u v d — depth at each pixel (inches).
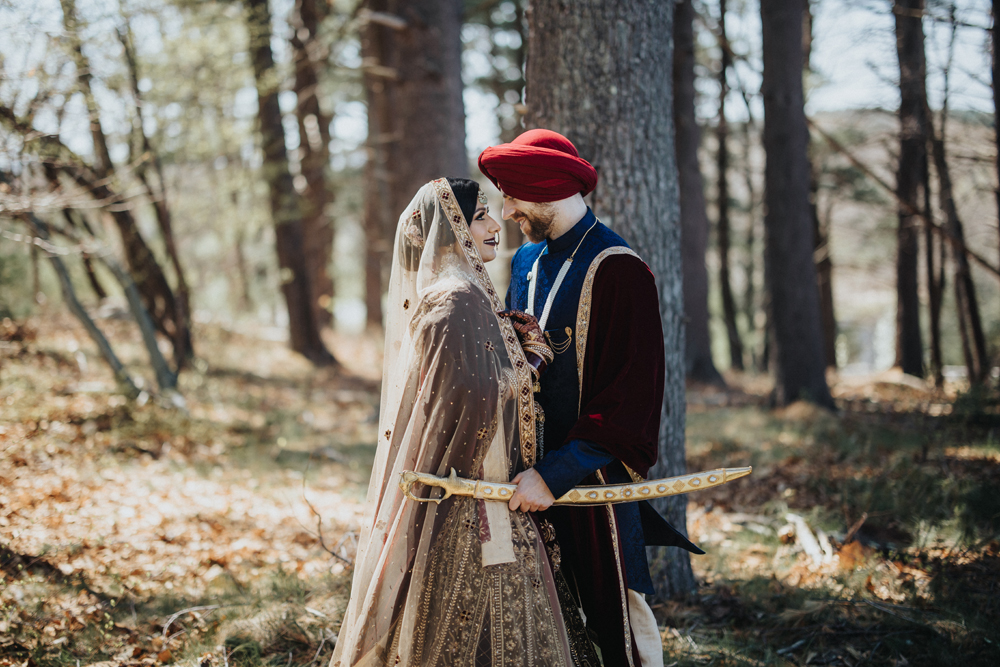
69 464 219.1
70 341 387.5
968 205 428.8
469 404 72.7
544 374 81.7
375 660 75.7
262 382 431.8
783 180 366.3
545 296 83.4
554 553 80.8
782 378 372.8
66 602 125.1
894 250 641.0
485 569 73.9
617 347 77.4
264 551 165.9
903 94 380.2
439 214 77.5
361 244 948.0
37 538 153.6
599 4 124.3
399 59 331.6
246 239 545.0
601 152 125.4
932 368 524.7
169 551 159.9
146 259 363.9
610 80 124.8
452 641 73.5
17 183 205.3
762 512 197.3
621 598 79.6
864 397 444.1
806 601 126.2
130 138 317.7
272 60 423.8
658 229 128.8
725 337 1032.8
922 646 113.8
